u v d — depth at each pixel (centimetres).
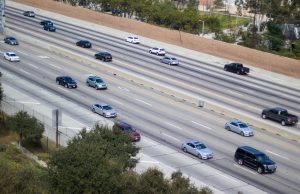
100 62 8212
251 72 8438
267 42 9806
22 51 8769
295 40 10175
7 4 13775
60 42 9644
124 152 3725
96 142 3616
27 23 11381
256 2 10650
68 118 5531
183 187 3148
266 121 5931
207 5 15550
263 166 4419
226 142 5162
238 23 12588
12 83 6806
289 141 5359
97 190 2969
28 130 4641
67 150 3114
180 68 8344
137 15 12162
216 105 6253
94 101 6259
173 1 13725
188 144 4800
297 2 10388
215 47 9325
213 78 7844
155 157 4628
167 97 6650
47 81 7031
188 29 10919
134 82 7269
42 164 4141
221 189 4047
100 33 10931
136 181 3077
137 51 9419
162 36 10294
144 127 5428
